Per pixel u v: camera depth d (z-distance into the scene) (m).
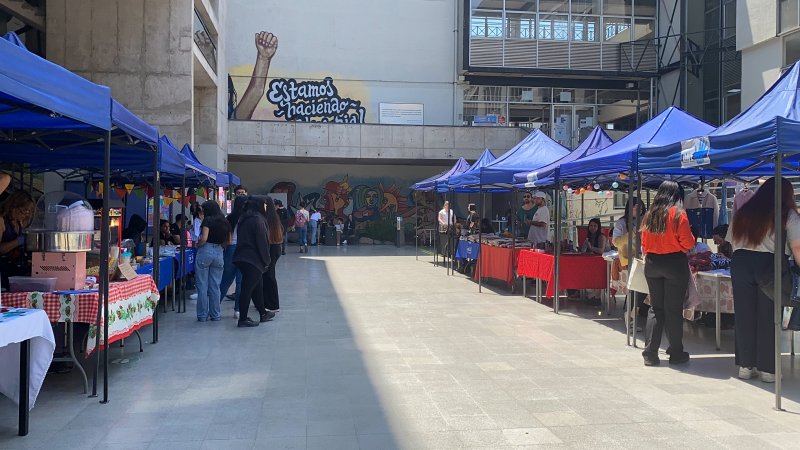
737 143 4.98
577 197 17.67
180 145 13.65
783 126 4.56
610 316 8.82
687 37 21.86
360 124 23.16
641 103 24.89
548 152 11.68
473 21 23.92
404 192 27.38
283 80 24.69
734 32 19.73
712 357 6.43
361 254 20.72
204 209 8.39
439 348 6.77
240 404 4.84
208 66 16.53
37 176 11.92
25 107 4.63
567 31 24.30
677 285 5.93
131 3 13.59
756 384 5.41
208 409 4.72
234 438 4.12
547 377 5.62
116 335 5.41
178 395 5.07
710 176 8.12
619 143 7.86
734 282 5.55
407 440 4.09
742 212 5.45
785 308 6.20
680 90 22.50
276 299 8.87
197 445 4.00
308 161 25.17
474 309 9.41
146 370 5.85
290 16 24.75
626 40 24.66
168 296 10.66
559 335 7.50
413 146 23.38
